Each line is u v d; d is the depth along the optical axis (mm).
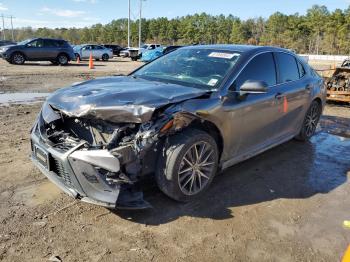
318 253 3287
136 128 3523
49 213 3691
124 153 3373
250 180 4723
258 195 4316
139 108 3447
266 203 4133
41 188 4199
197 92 3977
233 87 4309
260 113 4691
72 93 3904
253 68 4707
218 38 111000
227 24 111312
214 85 4242
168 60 5125
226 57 4711
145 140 3461
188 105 3760
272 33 101125
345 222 3811
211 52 4941
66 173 3527
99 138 3646
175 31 112750
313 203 4203
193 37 110250
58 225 3498
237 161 4621
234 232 3537
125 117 3434
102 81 4484
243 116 4395
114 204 3346
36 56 22469
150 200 4012
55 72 17469
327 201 4273
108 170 3365
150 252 3180
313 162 5500
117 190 3395
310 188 4598
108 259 3066
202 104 3877
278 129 5301
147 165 3625
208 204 4023
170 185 3754
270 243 3398
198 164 3967
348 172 5184
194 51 5125
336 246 3402
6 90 11156
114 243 3277
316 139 6727
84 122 3768
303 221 3803
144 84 4219
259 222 3734
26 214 3652
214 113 3965
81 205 3867
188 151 3789
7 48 21844
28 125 6746
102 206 3611
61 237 3322
